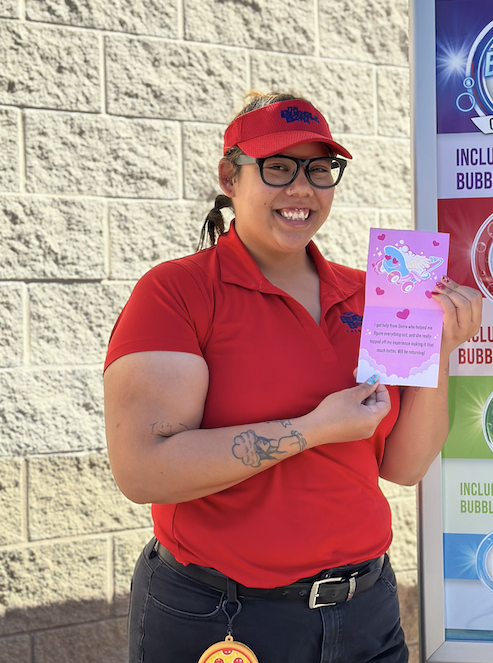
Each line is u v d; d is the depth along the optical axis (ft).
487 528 6.18
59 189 9.15
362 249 10.80
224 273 5.24
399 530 10.75
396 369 5.14
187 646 4.95
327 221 10.59
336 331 5.43
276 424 4.77
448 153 6.12
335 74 10.62
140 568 5.48
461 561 6.22
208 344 5.03
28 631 9.00
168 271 5.14
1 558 8.85
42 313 9.07
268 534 4.87
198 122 9.87
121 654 9.43
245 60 10.11
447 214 6.13
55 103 9.10
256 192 5.16
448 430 5.87
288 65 10.35
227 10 9.97
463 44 6.07
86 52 9.23
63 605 9.16
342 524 5.05
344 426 4.79
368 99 10.81
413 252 5.24
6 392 8.87
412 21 6.06
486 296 6.11
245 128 5.23
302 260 5.73
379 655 5.36
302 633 4.90
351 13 10.68
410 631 10.77
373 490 5.38
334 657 4.98
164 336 4.82
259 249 5.48
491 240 6.09
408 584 10.79
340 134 10.66
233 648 4.82
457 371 6.17
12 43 8.86
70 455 9.18
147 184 9.62
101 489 9.33
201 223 9.93
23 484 8.95
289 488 4.96
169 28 9.66
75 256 9.23
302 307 5.24
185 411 4.79
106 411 4.97
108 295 9.42
